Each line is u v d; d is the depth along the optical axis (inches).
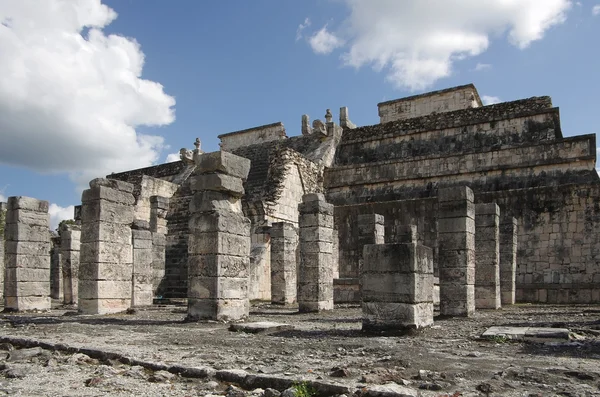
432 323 435.5
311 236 673.6
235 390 221.3
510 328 398.9
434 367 260.1
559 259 925.8
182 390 227.9
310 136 1433.3
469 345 340.8
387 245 403.9
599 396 205.2
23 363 288.2
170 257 1048.2
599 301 813.2
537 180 1066.7
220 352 313.0
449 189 579.8
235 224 514.3
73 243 879.1
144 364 273.7
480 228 682.8
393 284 399.2
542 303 841.5
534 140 1149.7
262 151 1476.4
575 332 395.2
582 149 1038.4
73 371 266.2
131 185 650.8
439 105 1472.7
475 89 1455.5
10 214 688.4
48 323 495.8
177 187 1370.6
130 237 642.8
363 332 404.8
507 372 245.3
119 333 410.3
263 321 506.0
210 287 491.5
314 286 660.1
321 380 224.2
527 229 962.7
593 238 900.0
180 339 370.6
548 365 267.3
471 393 210.7
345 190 1285.7
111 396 217.0
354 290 884.6
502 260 810.2
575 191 926.4
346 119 1459.2
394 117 1533.0
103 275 601.3
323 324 489.7
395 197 1210.6
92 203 610.5
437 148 1270.9
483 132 1224.2
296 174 1174.3
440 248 579.2
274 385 228.4
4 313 654.5
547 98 1174.3
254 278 933.2
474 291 642.8
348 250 1099.9
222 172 507.5
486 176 1130.0
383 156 1338.6
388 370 241.8
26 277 681.6
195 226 507.2
